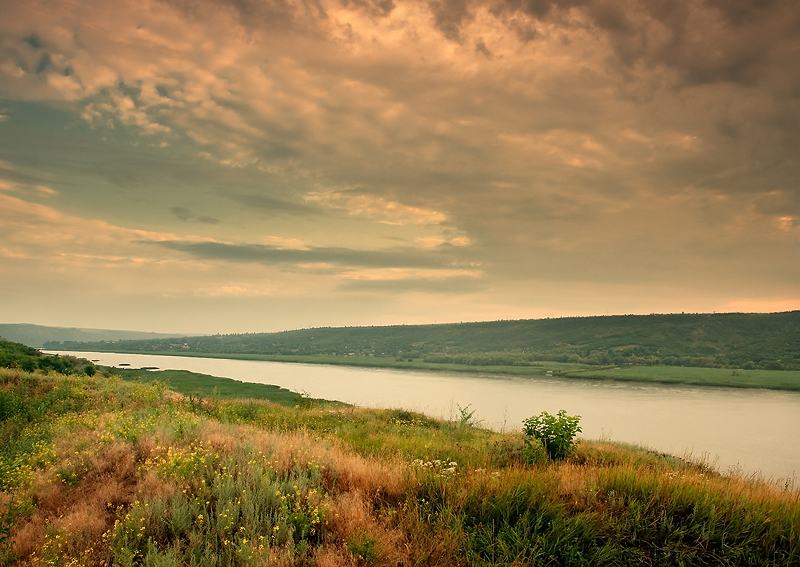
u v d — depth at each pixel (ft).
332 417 66.39
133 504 20.27
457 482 23.08
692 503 20.79
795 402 247.09
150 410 50.26
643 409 213.05
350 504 20.67
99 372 147.64
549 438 37.91
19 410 50.62
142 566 16.38
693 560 17.93
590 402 235.40
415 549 17.53
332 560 16.83
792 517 19.83
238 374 368.27
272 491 21.04
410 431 57.98
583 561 17.43
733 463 113.50
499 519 20.08
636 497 21.08
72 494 23.52
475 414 174.91
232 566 16.49
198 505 20.22
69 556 17.33
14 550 18.17
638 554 18.02
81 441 31.68
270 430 43.83
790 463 115.14
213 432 32.40
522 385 332.19
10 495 23.41
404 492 22.43
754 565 17.69
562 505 20.34
